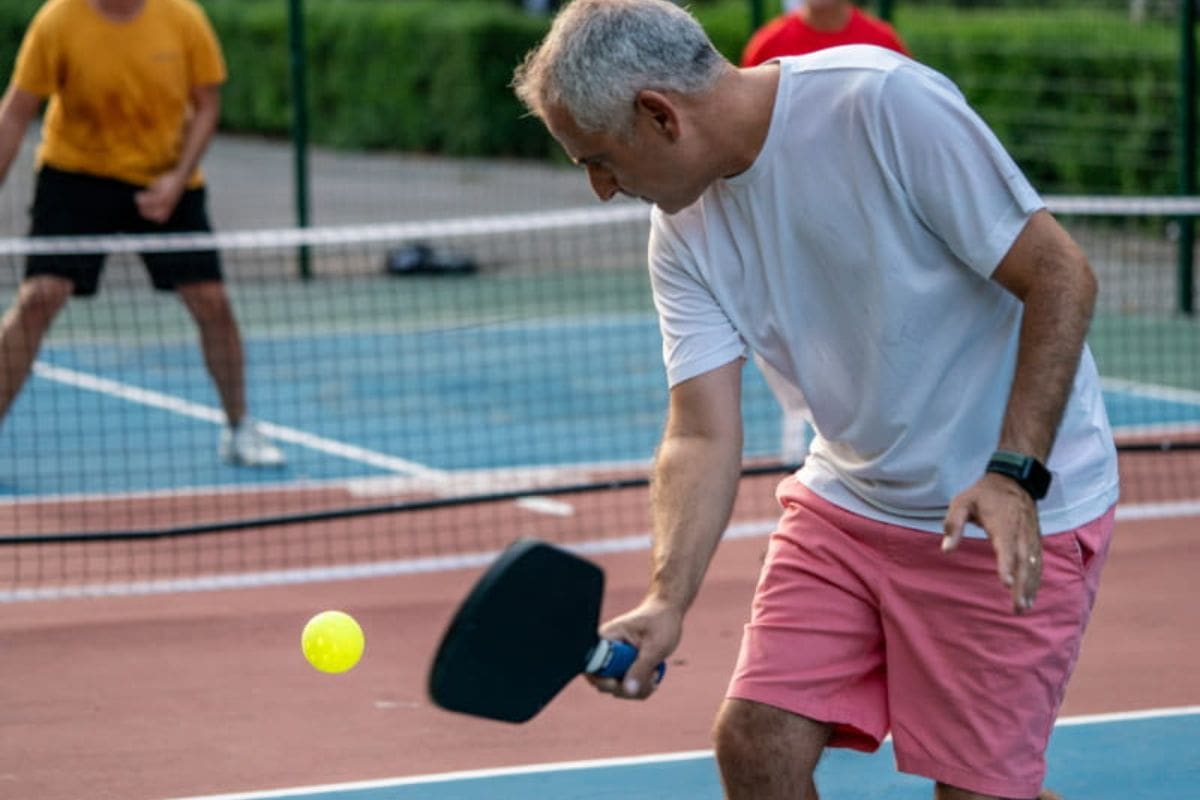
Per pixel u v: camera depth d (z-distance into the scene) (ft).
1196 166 68.28
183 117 39.58
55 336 60.49
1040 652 15.29
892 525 15.62
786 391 16.52
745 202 15.23
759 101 14.80
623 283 72.90
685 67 14.32
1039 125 77.00
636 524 36.63
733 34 96.37
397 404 50.34
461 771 22.80
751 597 30.73
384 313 66.13
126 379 53.47
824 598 15.90
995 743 15.46
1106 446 15.67
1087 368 15.83
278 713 25.12
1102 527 15.53
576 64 14.26
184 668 27.20
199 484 40.57
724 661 27.30
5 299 65.46
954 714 15.57
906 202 14.56
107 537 31.04
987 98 78.33
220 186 94.53
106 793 22.11
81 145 38.60
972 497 13.85
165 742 23.98
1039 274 14.21
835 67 14.75
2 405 37.73
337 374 54.80
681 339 15.90
